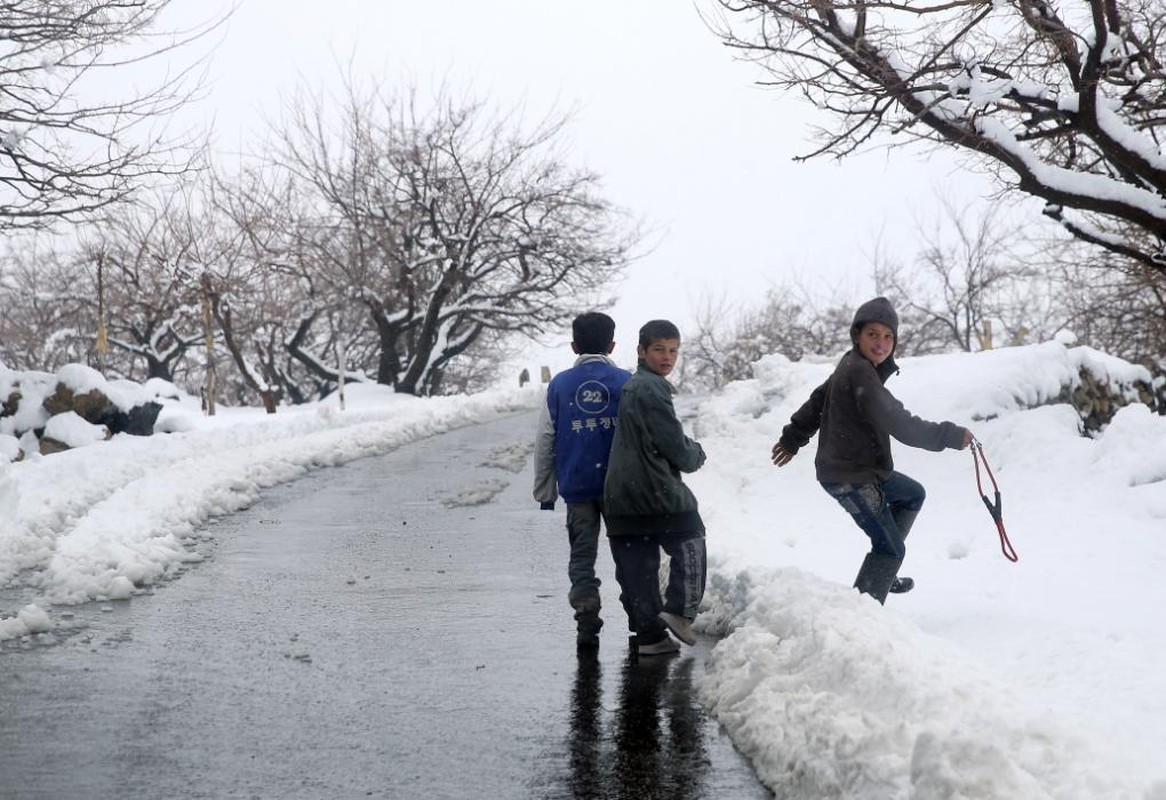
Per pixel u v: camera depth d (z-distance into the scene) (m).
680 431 6.28
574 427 6.71
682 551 6.36
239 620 7.36
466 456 17.55
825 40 11.86
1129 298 22.47
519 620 7.41
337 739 5.01
